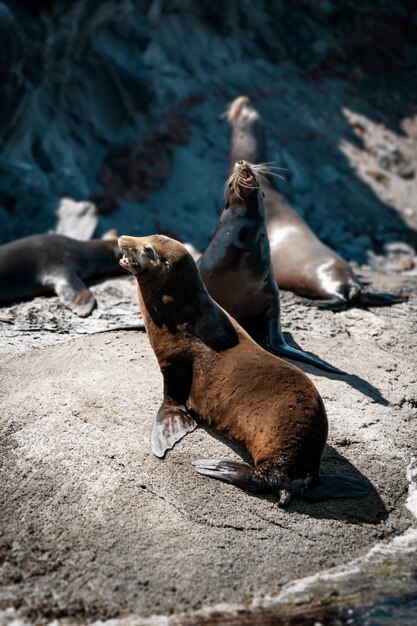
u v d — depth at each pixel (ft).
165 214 104.22
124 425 44.11
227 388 43.01
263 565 37.45
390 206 113.60
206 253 53.83
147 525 38.81
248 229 52.03
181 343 44.83
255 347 44.88
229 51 122.62
